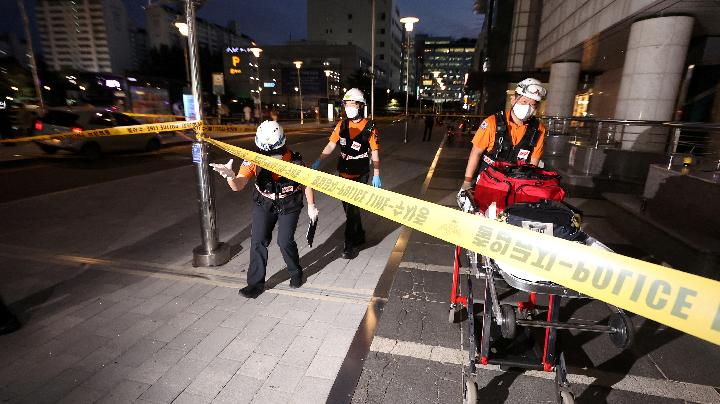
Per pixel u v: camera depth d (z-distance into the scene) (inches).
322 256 183.0
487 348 85.1
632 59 387.2
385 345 112.7
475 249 56.4
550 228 78.6
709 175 176.4
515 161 115.6
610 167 319.6
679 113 460.4
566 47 603.2
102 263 172.4
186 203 283.9
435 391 94.4
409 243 200.7
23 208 267.3
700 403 91.4
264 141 127.0
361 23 4399.6
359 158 169.8
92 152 501.7
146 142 582.2
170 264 171.9
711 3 316.8
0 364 104.0
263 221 135.1
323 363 105.7
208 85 2600.9
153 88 924.6
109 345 112.9
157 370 102.4
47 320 125.8
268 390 95.6
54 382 97.5
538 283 72.4
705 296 40.6
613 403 91.4
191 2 138.4
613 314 83.4
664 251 173.2
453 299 120.5
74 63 6437.0
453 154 618.8
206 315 129.6
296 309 133.8
